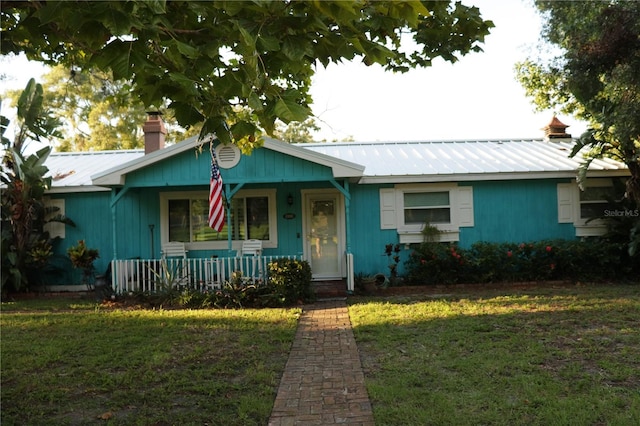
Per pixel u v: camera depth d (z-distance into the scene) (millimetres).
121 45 2842
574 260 12914
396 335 7684
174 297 11625
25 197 13141
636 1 11078
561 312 8938
